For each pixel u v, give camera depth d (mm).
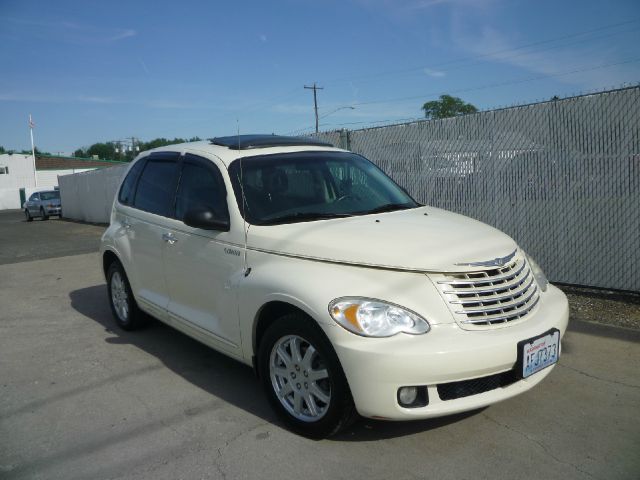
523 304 3357
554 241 6578
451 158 7398
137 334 5781
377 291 3127
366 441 3363
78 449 3426
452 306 3117
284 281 3400
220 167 4289
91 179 22344
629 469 2998
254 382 4387
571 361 4496
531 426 3484
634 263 6039
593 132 6152
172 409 3941
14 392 4379
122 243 5496
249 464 3168
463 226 3830
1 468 3242
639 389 3961
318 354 3262
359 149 8500
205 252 4188
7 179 56625
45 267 10750
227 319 3947
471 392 3104
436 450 3238
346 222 3814
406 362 2914
